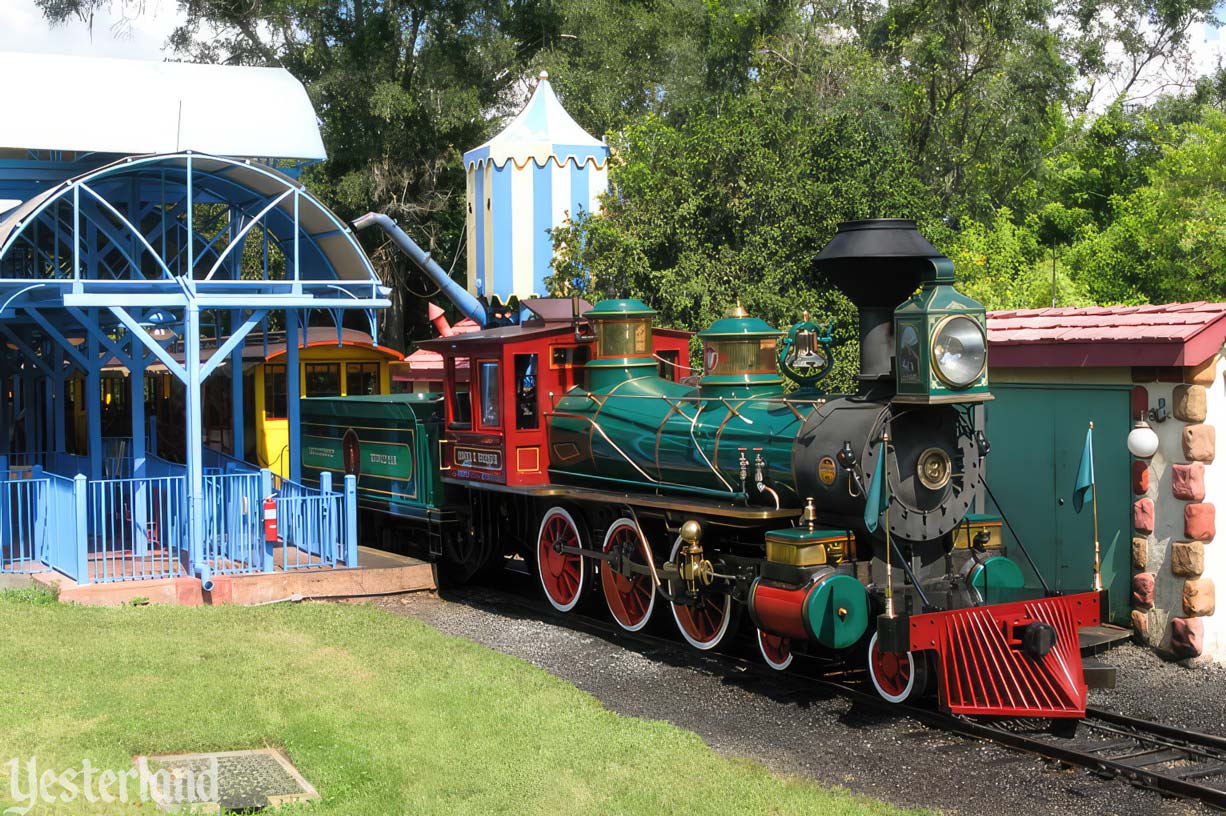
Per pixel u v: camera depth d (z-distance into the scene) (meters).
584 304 13.53
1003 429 11.82
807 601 8.79
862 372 9.57
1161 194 26.55
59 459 16.69
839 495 9.15
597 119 28.08
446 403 13.66
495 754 7.26
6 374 19.16
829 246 9.56
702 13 30.89
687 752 7.43
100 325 15.45
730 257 16.36
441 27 27.30
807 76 26.22
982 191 27.98
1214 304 10.51
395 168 27.78
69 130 13.10
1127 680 9.55
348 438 16.52
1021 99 26.03
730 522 10.05
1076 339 10.73
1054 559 11.34
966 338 8.78
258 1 27.98
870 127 22.31
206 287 12.50
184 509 13.20
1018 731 8.33
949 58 24.56
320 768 6.86
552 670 9.81
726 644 10.62
